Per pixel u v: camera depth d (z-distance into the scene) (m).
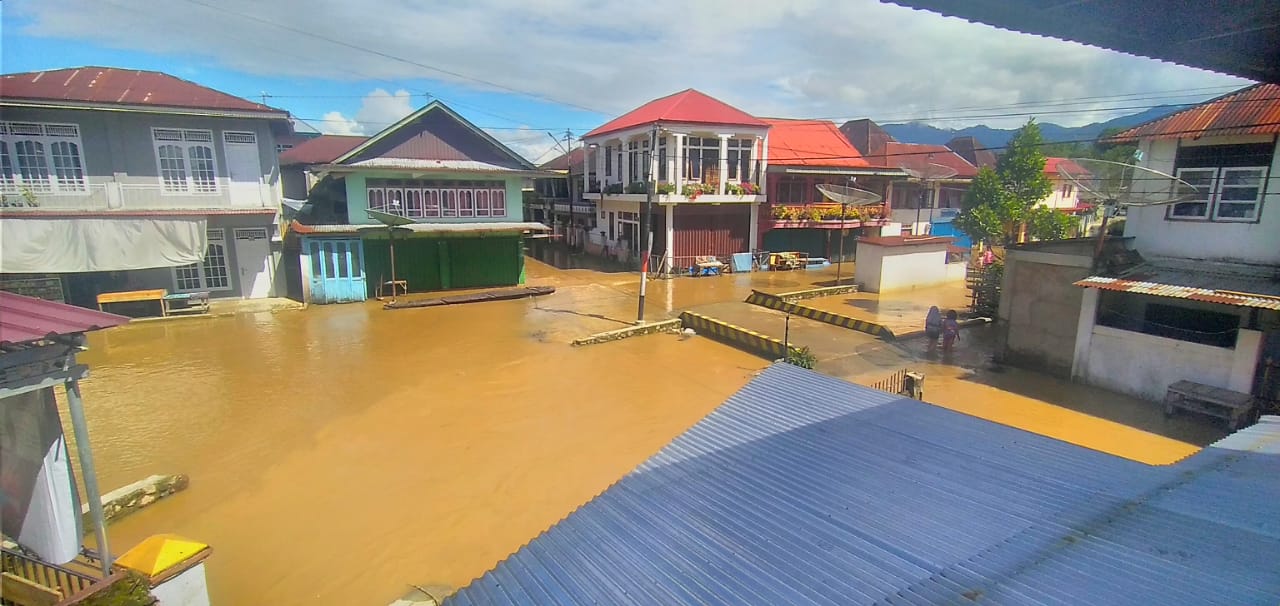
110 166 18.98
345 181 22.88
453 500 8.75
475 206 24.73
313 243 21.31
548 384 13.52
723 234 30.00
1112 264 13.20
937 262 26.56
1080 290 13.59
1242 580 2.95
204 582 5.73
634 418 11.70
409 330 18.17
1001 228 27.05
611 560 4.11
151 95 19.25
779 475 5.05
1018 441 5.51
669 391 13.21
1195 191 12.14
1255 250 12.12
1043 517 4.00
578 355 15.78
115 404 12.09
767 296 22.12
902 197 36.16
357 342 16.75
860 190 28.62
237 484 9.12
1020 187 27.97
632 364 15.09
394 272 22.48
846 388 7.07
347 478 9.33
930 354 16.00
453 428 11.13
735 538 4.17
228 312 19.86
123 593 5.02
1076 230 29.33
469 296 22.83
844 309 21.53
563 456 10.09
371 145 22.80
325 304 21.72
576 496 8.88
